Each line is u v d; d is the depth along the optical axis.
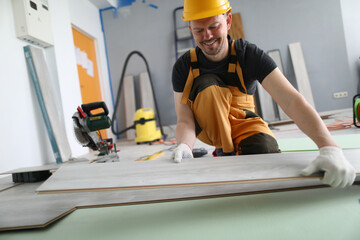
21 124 2.58
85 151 3.58
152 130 4.00
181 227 0.79
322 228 0.67
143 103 5.00
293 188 0.98
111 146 2.11
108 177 0.90
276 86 1.06
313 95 4.70
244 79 1.27
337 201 0.82
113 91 5.23
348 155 0.90
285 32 4.71
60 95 3.17
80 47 4.33
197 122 1.44
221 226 0.76
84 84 4.33
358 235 0.62
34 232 0.88
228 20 1.17
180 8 4.91
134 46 5.14
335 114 4.05
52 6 3.18
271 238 0.66
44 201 1.21
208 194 1.03
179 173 0.86
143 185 0.78
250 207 0.87
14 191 1.55
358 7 4.58
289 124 3.82
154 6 5.03
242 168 0.85
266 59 1.12
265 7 4.74
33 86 2.81
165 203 1.01
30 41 2.86
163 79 5.07
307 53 4.69
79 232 0.84
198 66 1.33
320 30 4.64
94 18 4.86
